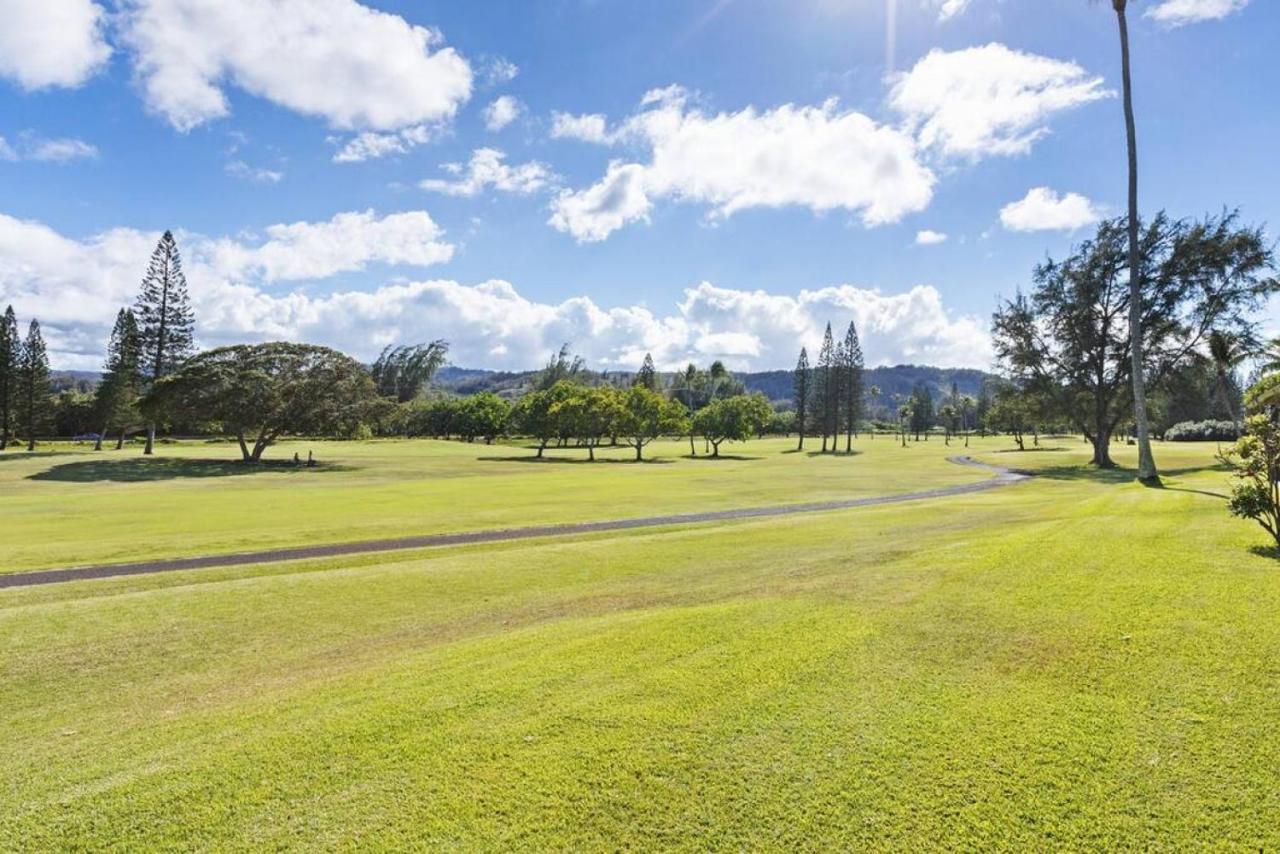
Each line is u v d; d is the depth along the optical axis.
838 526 16.11
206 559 13.59
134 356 60.31
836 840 3.57
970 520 16.23
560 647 6.62
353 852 3.56
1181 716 4.64
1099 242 40.00
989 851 3.47
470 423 95.88
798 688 5.30
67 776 4.52
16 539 16.05
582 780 4.13
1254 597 6.99
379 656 7.45
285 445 79.88
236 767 4.43
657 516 20.42
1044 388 43.38
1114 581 7.84
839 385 94.19
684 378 151.00
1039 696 5.03
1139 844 3.47
